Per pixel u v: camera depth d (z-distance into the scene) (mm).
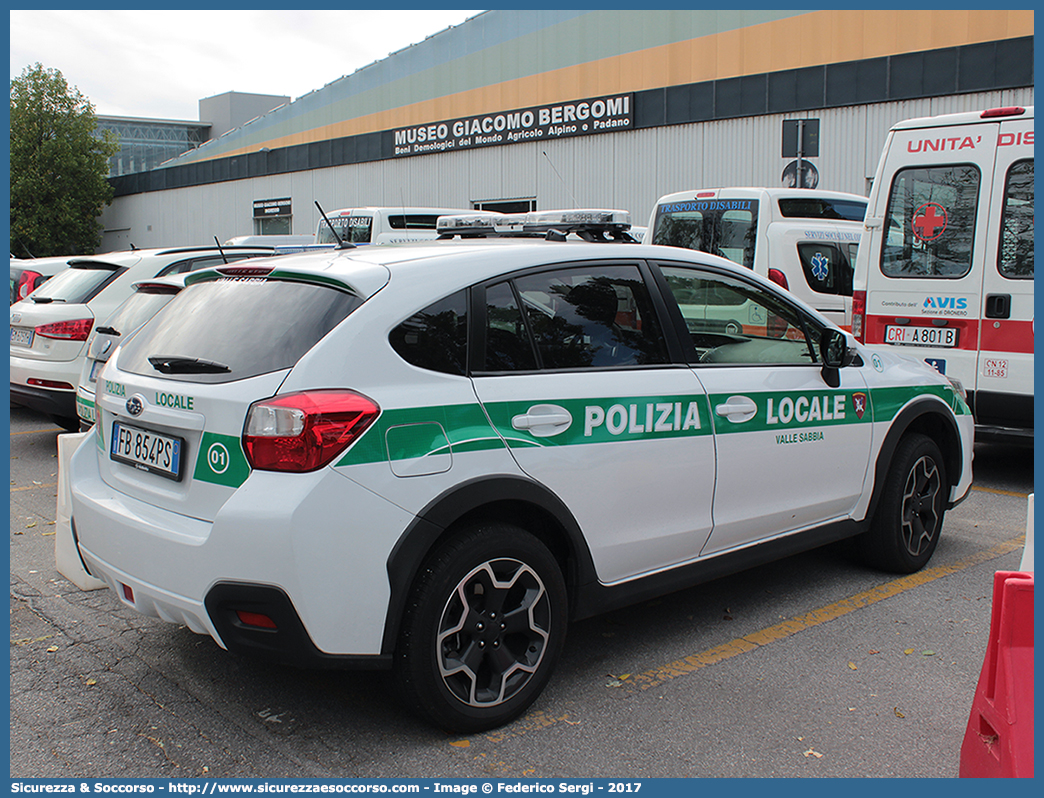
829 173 16234
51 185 41250
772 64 17203
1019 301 6422
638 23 19484
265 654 2676
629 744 2971
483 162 22938
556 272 3367
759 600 4320
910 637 3859
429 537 2811
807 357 4223
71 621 4012
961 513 5949
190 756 2895
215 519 2678
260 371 2787
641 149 19219
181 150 60812
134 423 3170
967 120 6676
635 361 3488
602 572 3355
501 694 3047
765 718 3150
